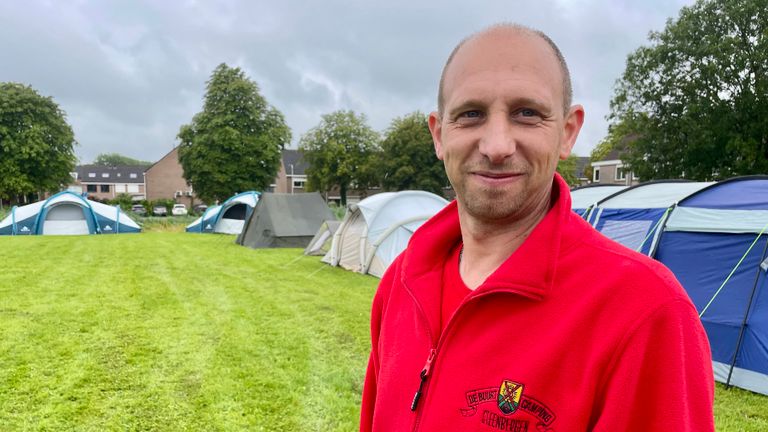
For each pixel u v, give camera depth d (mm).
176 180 60938
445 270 1113
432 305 1039
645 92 25781
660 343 736
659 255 5355
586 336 787
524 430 788
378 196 11039
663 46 25062
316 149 47281
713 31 23938
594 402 768
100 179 69688
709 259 4867
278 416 3645
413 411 953
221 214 21750
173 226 26125
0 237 17609
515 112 910
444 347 928
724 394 4293
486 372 847
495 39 929
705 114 23359
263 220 15266
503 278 867
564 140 998
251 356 4863
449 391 883
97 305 6867
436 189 40656
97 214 20375
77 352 4879
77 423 3506
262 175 34031
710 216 5031
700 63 23750
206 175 33094
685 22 24500
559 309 822
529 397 791
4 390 3982
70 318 6137
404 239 10039
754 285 4453
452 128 965
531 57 911
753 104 21984
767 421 3766
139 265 10844
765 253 4461
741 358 4430
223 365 4602
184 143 34375
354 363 4723
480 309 899
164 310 6652
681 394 709
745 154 21922
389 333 1153
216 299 7414
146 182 60000
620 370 746
